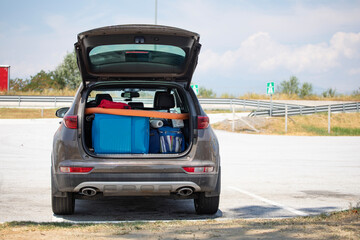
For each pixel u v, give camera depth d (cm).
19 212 593
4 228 461
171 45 515
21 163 1190
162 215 587
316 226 461
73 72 5488
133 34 498
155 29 492
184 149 572
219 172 556
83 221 538
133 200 705
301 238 408
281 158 1404
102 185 511
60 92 4888
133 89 648
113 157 519
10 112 3541
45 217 564
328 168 1164
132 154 532
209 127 555
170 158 526
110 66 547
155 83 582
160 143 562
